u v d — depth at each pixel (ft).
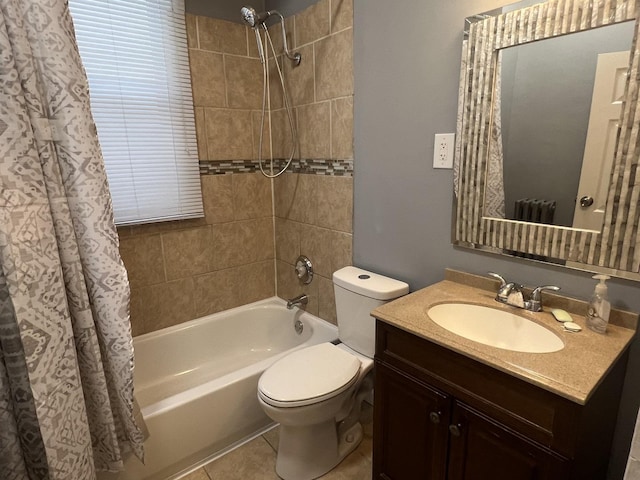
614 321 3.70
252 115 7.49
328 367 5.15
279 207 7.99
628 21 3.26
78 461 3.85
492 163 4.36
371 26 5.37
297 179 7.32
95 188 3.80
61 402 3.68
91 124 3.73
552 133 3.86
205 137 6.97
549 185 3.96
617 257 3.60
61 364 3.66
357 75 5.72
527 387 3.04
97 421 4.28
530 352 3.54
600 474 3.75
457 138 4.62
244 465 5.53
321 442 5.24
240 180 7.58
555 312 3.90
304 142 6.97
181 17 6.33
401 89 5.17
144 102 6.16
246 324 8.02
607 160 3.54
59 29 3.42
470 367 3.41
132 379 4.29
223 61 6.93
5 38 3.11
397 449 4.35
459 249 4.91
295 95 6.93
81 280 3.84
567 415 2.84
